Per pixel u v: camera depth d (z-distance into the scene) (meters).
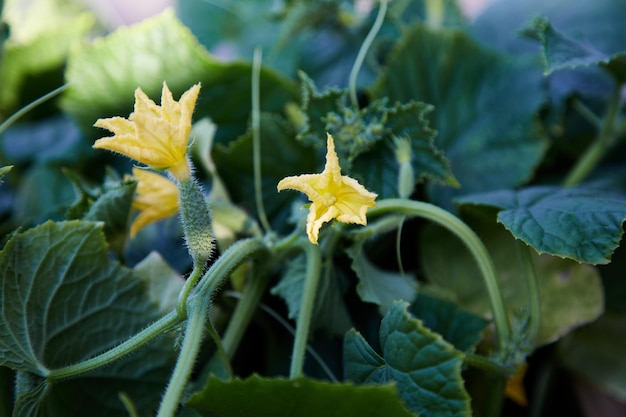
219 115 0.57
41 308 0.41
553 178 0.59
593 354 0.53
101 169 0.61
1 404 0.43
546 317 0.48
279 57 0.65
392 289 0.47
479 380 0.48
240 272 0.46
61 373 0.39
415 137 0.45
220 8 0.74
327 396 0.33
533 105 0.55
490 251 0.50
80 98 0.56
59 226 0.40
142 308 0.44
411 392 0.35
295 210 0.45
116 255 0.47
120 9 0.85
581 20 0.61
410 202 0.43
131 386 0.44
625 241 0.52
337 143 0.45
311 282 0.41
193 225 0.37
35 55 0.65
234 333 0.43
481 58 0.57
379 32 0.61
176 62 0.55
